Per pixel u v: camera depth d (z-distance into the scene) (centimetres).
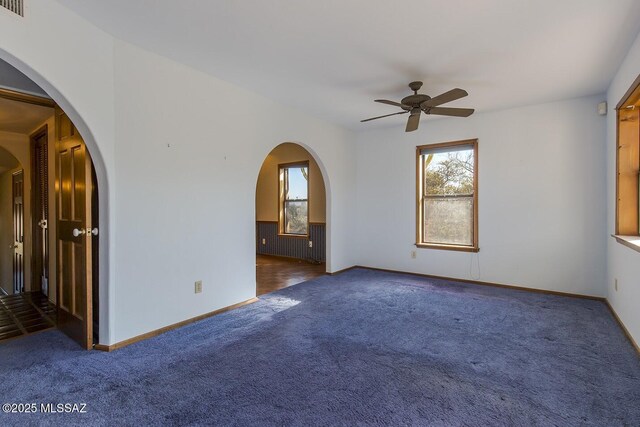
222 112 344
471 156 477
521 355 248
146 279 280
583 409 183
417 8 220
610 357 244
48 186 382
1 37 186
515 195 437
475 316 334
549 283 417
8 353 250
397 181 539
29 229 452
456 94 295
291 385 207
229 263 356
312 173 664
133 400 191
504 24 238
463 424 171
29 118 385
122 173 262
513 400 192
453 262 488
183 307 310
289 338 279
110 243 255
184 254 311
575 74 326
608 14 224
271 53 286
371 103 420
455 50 277
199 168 323
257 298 396
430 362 237
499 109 442
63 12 220
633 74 263
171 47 275
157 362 236
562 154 407
